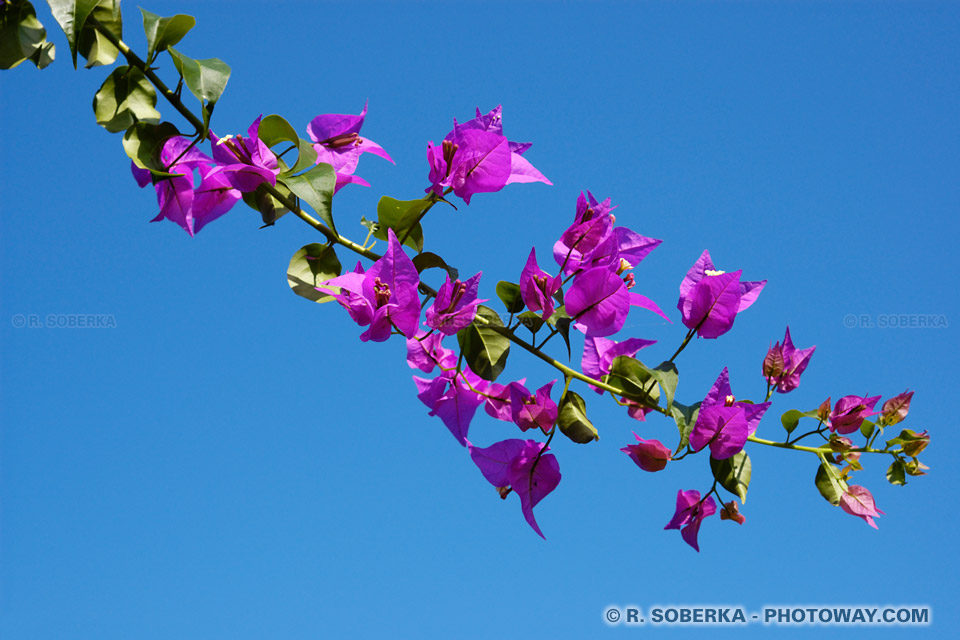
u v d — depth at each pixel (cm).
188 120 76
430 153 77
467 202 77
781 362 82
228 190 80
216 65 75
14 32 77
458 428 79
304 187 75
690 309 77
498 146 76
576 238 79
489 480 78
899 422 86
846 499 81
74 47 73
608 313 76
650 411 81
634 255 80
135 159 76
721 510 80
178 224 80
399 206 77
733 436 76
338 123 81
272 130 76
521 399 78
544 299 77
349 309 75
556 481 78
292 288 77
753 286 79
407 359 79
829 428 82
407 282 73
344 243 77
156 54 75
